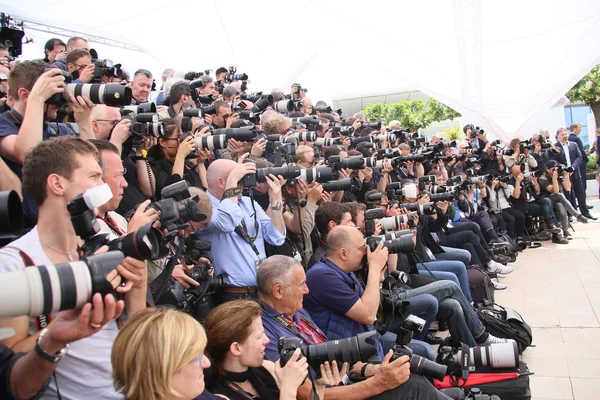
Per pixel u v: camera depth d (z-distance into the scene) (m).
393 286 4.58
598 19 9.90
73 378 1.93
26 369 1.58
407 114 20.78
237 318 2.59
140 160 3.61
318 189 4.67
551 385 4.68
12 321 1.74
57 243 1.97
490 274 7.70
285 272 3.16
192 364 1.88
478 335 4.95
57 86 2.76
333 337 3.67
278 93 6.96
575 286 7.27
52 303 1.36
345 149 6.25
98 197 1.77
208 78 6.36
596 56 10.55
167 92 5.88
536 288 7.35
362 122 8.84
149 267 3.05
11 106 3.04
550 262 8.70
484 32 10.24
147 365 1.80
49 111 2.94
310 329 3.44
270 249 4.18
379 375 3.05
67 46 5.28
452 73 10.67
